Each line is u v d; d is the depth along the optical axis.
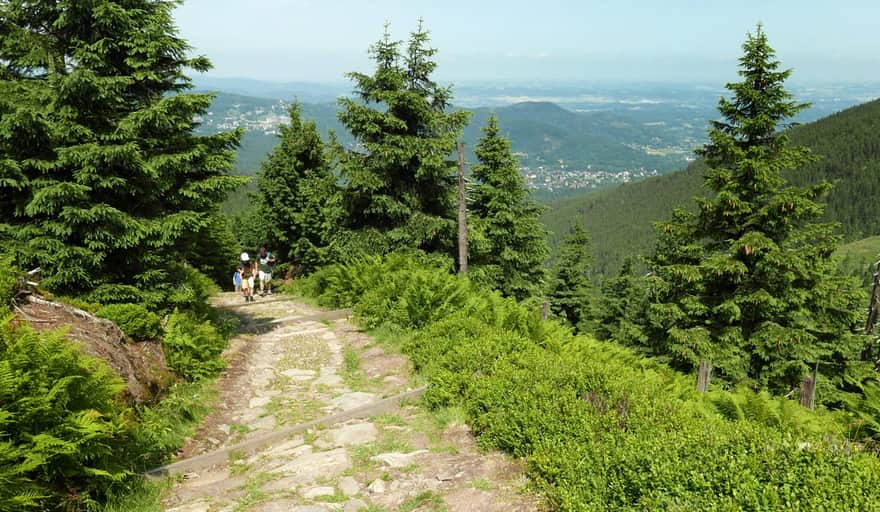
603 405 6.72
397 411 8.56
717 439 5.05
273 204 32.22
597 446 5.50
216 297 23.67
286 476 6.18
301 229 32.28
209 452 7.20
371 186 18.52
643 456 4.80
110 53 11.22
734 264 14.20
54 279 9.99
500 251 25.48
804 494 3.94
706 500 4.05
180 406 7.98
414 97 18.08
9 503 3.96
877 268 23.84
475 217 24.11
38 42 10.56
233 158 12.80
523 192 25.69
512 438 6.26
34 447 4.43
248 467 6.67
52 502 4.64
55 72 10.62
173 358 9.58
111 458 5.68
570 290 38.59
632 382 7.72
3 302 6.99
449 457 6.46
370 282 17.84
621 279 39.56
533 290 26.25
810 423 7.21
